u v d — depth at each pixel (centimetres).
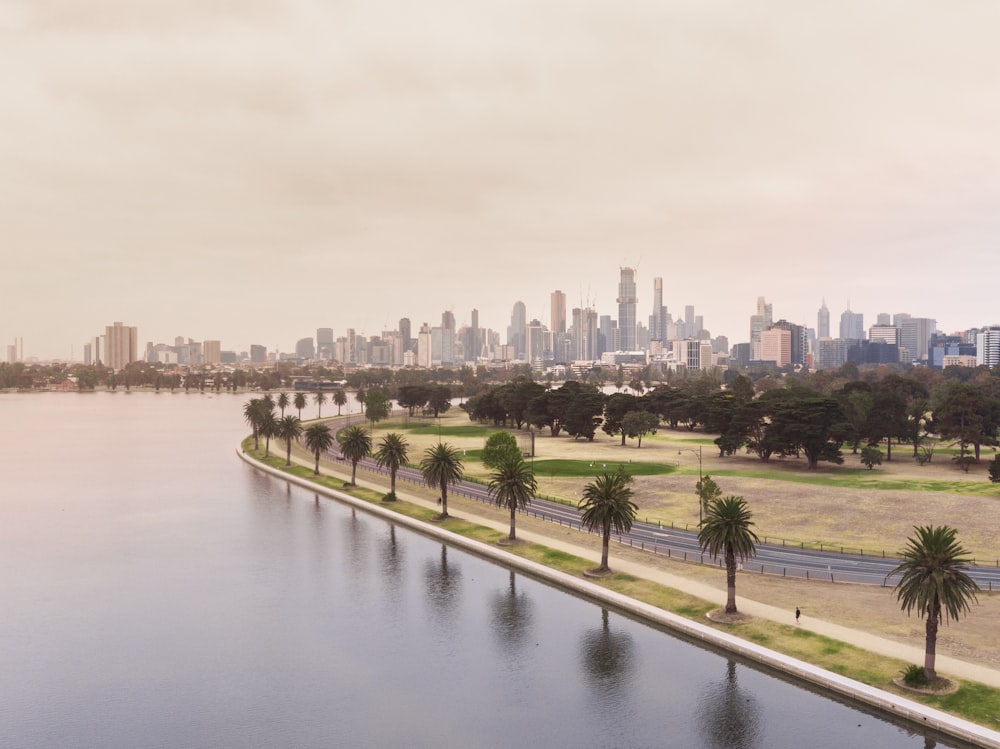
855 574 9794
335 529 14212
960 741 5847
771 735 6384
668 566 10344
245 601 10144
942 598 6419
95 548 13038
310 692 7494
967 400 18900
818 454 18788
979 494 14562
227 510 16188
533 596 9969
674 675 7519
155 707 7225
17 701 7369
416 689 7519
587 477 17450
